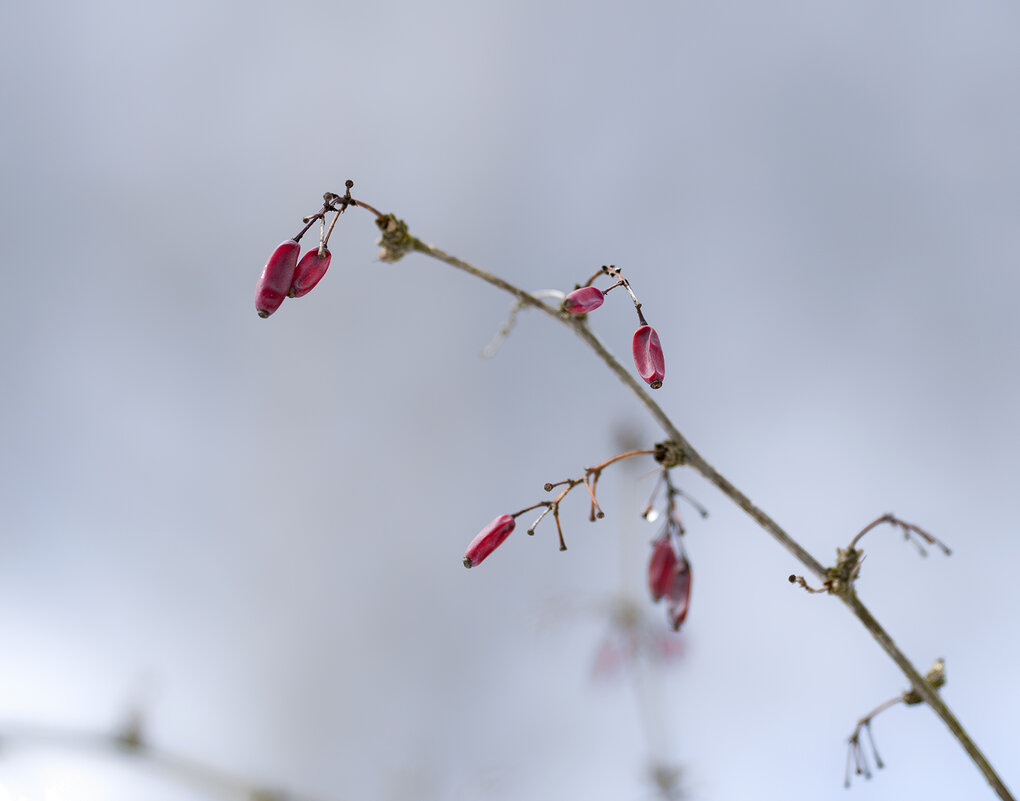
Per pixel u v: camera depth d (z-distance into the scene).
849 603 0.66
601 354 0.65
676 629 0.67
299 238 0.64
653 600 0.67
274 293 0.64
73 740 0.73
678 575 0.67
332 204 0.65
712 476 0.65
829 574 0.65
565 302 0.65
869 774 0.67
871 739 0.67
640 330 0.65
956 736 0.66
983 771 0.65
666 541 0.67
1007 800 0.65
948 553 0.65
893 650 0.66
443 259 0.65
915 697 0.66
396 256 0.65
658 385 0.64
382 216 0.65
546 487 0.65
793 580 0.66
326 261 0.64
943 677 0.66
